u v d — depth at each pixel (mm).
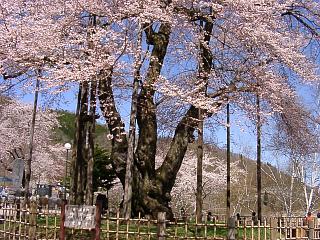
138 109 12438
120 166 12102
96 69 9898
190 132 12672
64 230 7621
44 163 32656
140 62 10273
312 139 15633
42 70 10773
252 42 11148
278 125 15320
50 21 10445
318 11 12969
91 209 7535
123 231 8156
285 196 27516
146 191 11875
